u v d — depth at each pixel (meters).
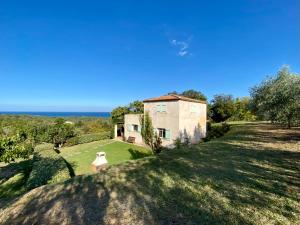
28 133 21.45
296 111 14.10
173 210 5.20
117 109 41.66
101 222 4.75
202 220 4.69
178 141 19.05
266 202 5.45
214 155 11.13
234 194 6.02
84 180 7.72
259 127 24.84
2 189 10.25
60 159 12.46
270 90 16.70
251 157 10.20
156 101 23.27
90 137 28.78
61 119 28.66
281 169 8.16
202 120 24.81
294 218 4.65
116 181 7.53
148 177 7.87
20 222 4.90
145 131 24.03
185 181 7.26
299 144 12.98
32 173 9.95
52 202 5.89
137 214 5.06
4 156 9.24
